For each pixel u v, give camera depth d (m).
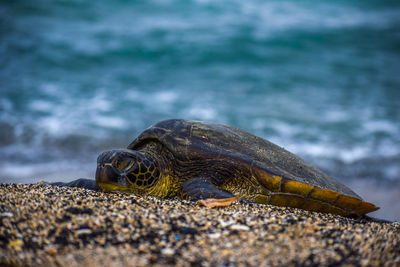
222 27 25.45
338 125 13.31
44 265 2.84
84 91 16.39
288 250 3.02
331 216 4.43
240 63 20.67
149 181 5.05
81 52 21.16
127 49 21.73
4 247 3.04
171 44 22.55
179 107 14.80
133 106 14.84
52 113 13.72
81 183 5.21
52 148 11.03
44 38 22.56
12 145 11.13
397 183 9.45
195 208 4.11
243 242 3.14
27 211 3.57
